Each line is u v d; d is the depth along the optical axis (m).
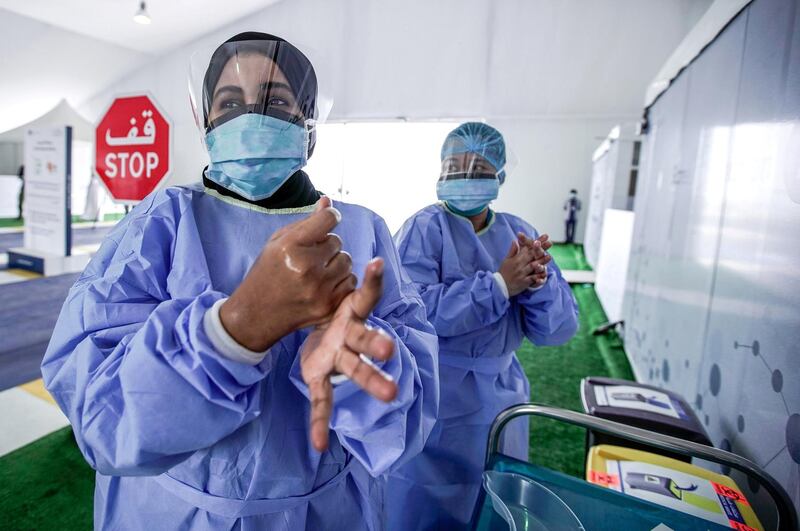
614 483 1.12
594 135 10.20
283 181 0.70
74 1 5.80
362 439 0.55
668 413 1.36
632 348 3.32
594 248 7.48
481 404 1.37
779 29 1.22
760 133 1.30
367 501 0.78
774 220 1.16
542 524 0.75
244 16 6.47
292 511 0.66
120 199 2.32
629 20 6.05
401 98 6.37
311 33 6.39
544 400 2.84
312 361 0.41
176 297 0.61
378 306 0.73
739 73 1.52
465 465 1.38
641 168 3.45
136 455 0.49
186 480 0.64
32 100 7.38
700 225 1.86
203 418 0.49
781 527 0.81
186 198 0.69
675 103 2.47
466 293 1.23
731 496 1.06
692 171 2.05
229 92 0.67
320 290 0.43
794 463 0.95
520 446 1.55
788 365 1.02
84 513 1.62
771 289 1.14
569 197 10.56
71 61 6.89
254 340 0.47
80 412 0.54
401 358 0.57
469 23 6.14
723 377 1.44
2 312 3.89
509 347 1.41
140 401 0.47
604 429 0.92
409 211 6.16
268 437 0.63
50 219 5.33
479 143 1.34
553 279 1.35
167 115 2.13
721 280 1.54
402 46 6.25
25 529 1.55
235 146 0.65
